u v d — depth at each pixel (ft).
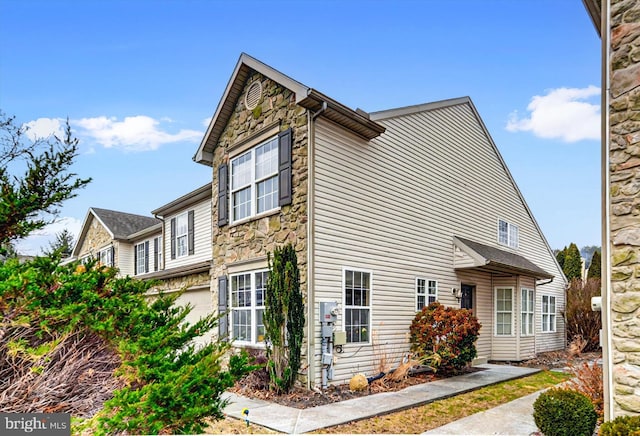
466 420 21.80
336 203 29.63
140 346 10.25
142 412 9.12
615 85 15.84
